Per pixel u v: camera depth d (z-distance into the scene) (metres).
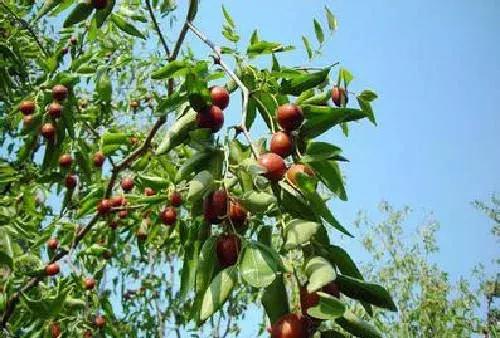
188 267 2.78
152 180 5.26
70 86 4.98
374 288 2.01
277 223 2.30
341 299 2.06
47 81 5.09
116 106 9.39
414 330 14.66
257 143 2.38
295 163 2.35
